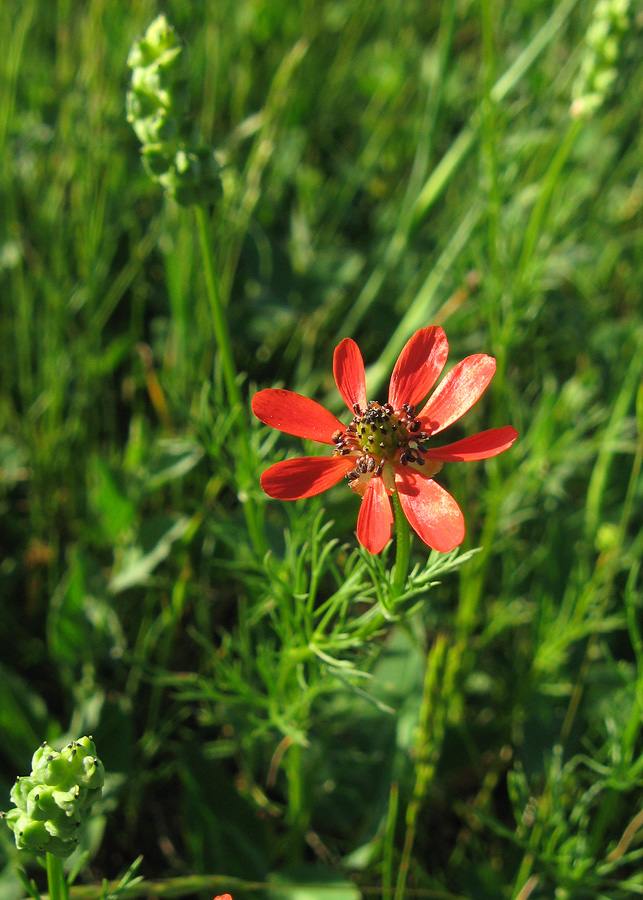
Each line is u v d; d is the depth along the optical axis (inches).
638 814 7.8
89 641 8.5
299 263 11.4
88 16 11.0
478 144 9.5
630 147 12.4
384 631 6.1
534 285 8.0
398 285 11.5
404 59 13.7
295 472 5.6
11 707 7.9
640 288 11.8
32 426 9.2
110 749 7.9
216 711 8.1
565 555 9.0
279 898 7.4
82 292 9.7
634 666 8.7
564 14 8.9
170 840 8.3
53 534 9.2
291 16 12.9
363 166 12.1
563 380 11.3
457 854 8.2
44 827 4.8
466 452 5.5
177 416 9.5
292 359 11.0
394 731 8.1
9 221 9.3
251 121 9.9
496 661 9.0
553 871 7.1
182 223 9.0
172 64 5.9
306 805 7.8
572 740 8.3
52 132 10.6
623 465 10.0
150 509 9.7
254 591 8.2
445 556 5.7
